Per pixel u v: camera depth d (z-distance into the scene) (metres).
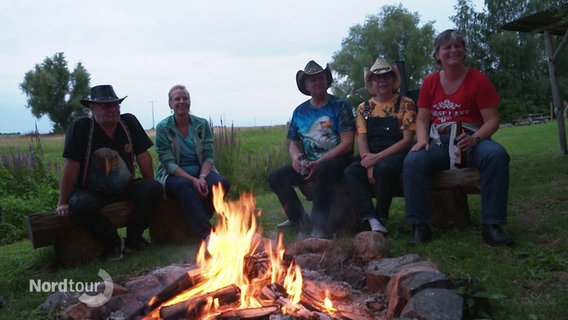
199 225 5.13
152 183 5.23
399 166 4.91
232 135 9.85
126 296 3.54
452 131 4.60
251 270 3.58
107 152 5.12
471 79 4.62
